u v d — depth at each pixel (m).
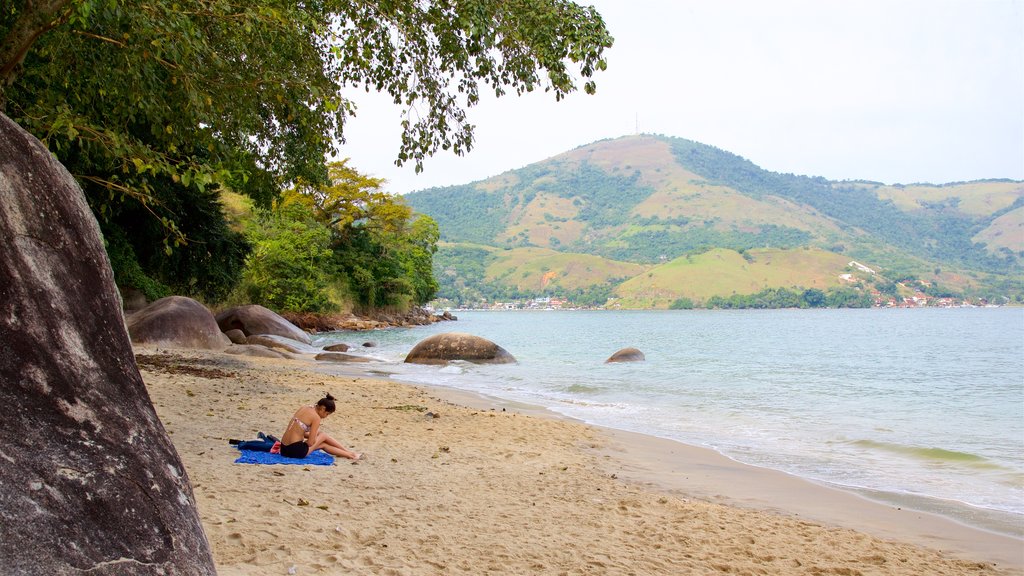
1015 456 11.05
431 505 6.98
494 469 9.06
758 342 49.66
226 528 5.48
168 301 25.00
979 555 6.60
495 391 19.39
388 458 9.20
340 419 12.12
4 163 2.93
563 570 5.42
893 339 55.81
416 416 13.01
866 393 19.95
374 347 38.34
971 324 95.31
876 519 7.75
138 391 2.99
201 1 7.95
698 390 20.05
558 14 8.14
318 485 7.30
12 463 2.41
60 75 9.10
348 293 65.25
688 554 6.10
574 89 8.44
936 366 30.44
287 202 57.59
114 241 26.11
